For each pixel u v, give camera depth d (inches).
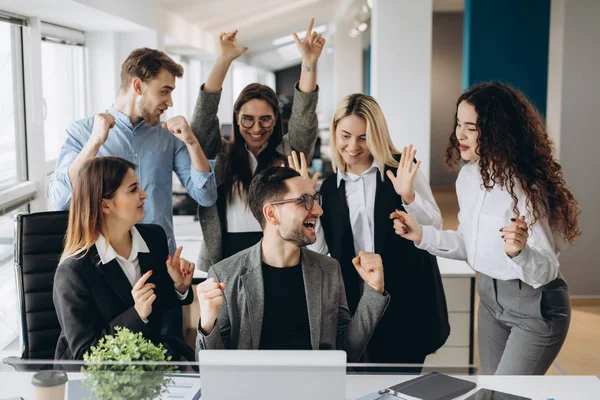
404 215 115.8
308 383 67.0
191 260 168.9
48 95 225.1
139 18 234.2
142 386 65.9
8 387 67.7
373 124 119.3
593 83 242.2
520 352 105.9
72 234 99.3
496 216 106.7
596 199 245.1
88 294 97.1
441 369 75.1
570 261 247.1
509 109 104.2
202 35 390.9
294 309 96.0
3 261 169.5
